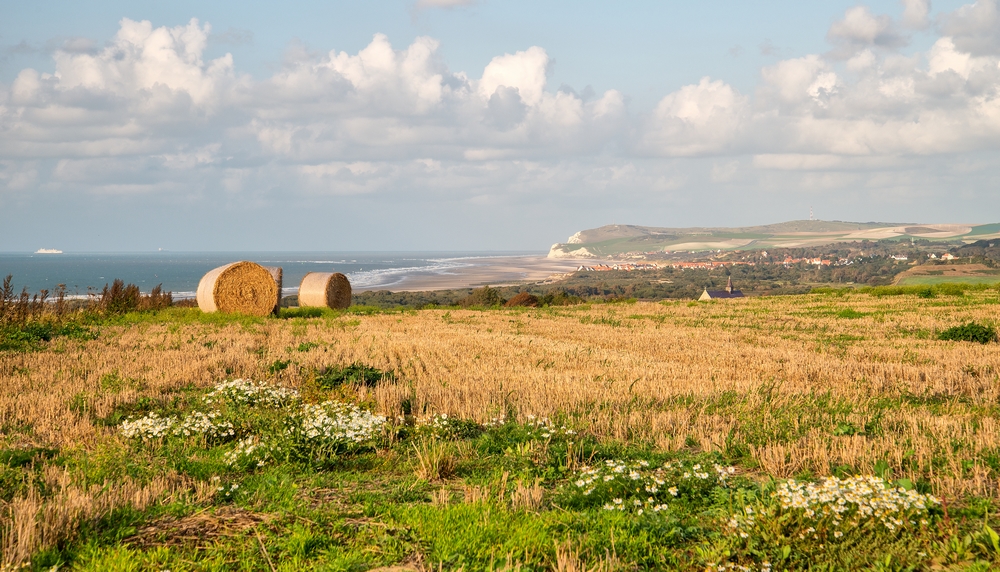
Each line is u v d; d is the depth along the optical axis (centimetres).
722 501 662
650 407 1126
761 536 564
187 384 1302
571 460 816
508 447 870
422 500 686
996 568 506
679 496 690
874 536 562
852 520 575
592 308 3891
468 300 6203
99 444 814
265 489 695
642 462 735
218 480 702
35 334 1934
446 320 2961
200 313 2895
